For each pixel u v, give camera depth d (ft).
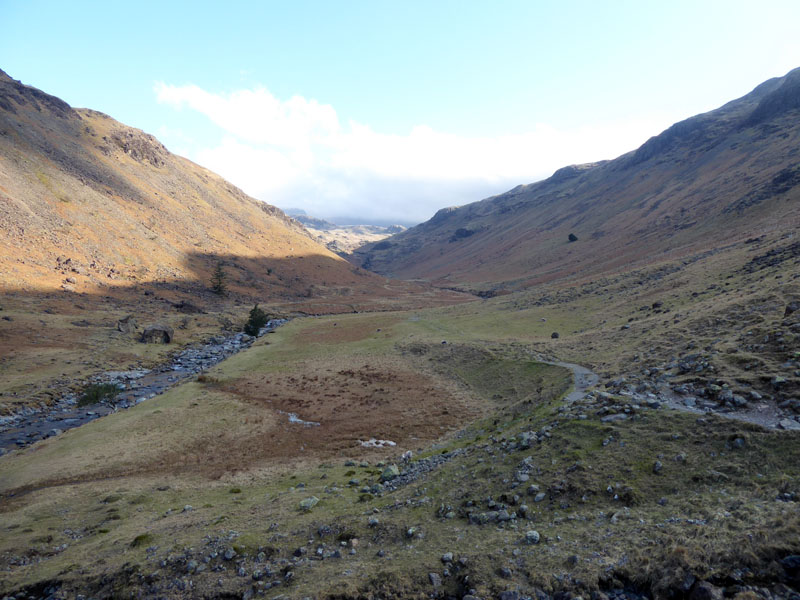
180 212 634.84
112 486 90.17
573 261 556.10
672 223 481.05
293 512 64.85
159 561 50.42
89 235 424.87
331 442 116.06
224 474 96.53
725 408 61.26
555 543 43.52
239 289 494.18
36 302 283.59
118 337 255.29
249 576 46.21
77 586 48.96
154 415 135.23
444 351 203.51
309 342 269.64
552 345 170.40
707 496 45.42
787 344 72.54
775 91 616.39
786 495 41.63
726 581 33.27
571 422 69.62
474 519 51.90
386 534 51.96
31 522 73.77
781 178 379.35
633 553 38.88
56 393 170.81
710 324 108.27
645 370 91.66
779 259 171.53
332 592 40.52
